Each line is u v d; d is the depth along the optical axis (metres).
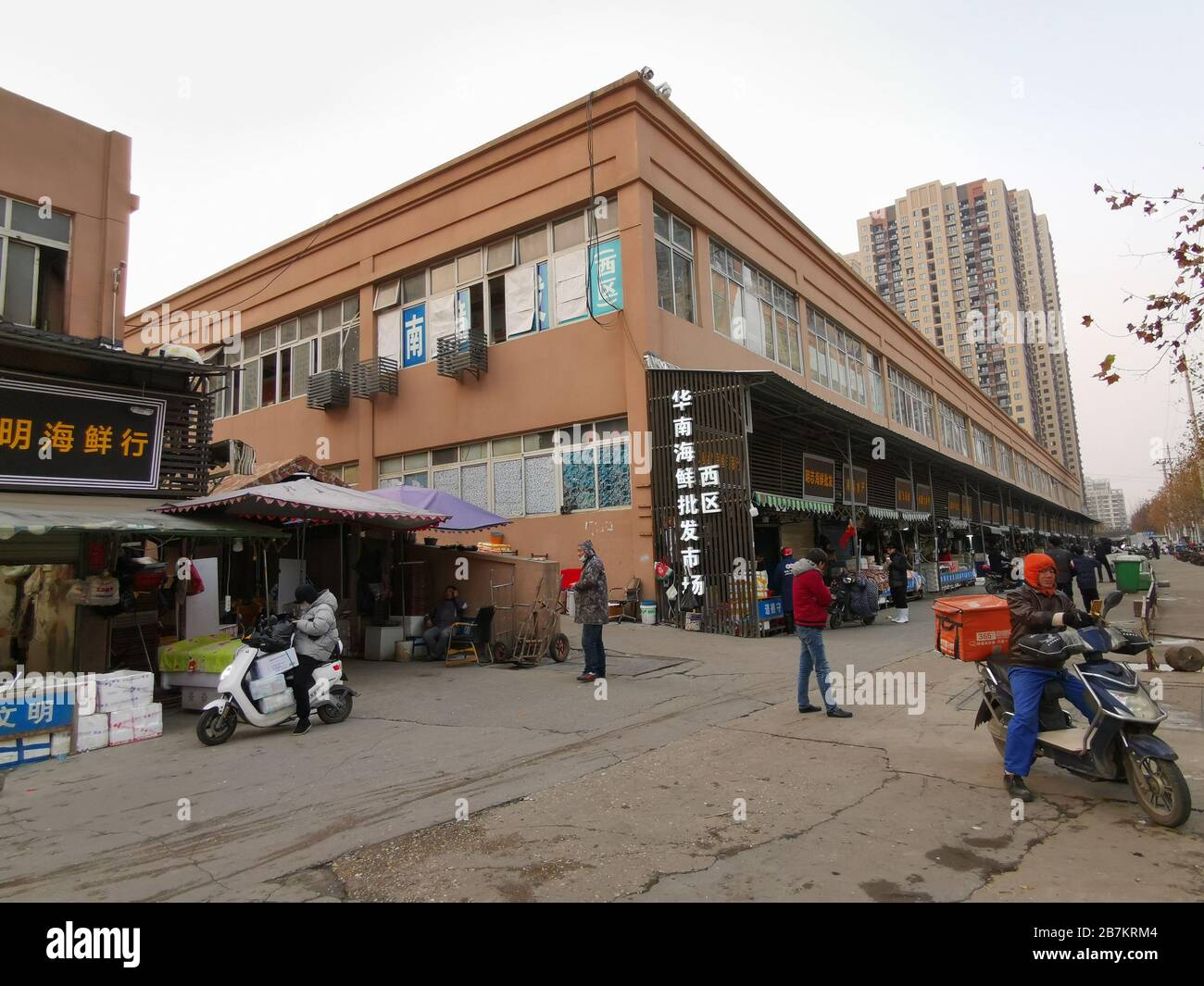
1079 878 3.54
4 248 10.16
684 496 13.87
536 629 11.20
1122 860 3.71
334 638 7.57
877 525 21.95
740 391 13.31
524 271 16.95
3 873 4.19
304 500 9.95
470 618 11.90
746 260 19.56
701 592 13.44
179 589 10.20
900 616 14.82
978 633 5.16
